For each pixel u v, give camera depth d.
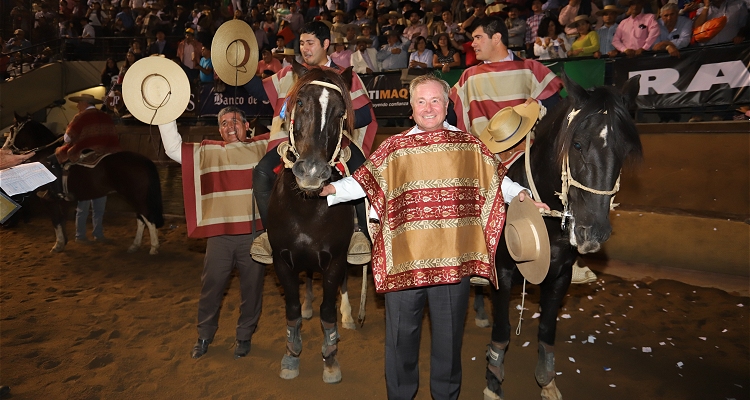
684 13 7.28
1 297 5.96
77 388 3.86
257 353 4.50
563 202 3.03
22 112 14.40
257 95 4.31
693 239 6.25
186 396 3.78
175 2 15.32
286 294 3.84
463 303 2.82
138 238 8.35
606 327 5.05
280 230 3.54
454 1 10.38
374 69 9.79
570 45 8.11
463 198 2.71
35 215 11.52
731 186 6.12
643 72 6.77
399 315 2.80
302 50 4.04
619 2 7.88
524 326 5.12
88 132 8.38
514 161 3.62
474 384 3.99
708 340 4.74
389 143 2.76
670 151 6.57
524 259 2.92
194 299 5.94
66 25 15.34
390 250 2.74
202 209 4.09
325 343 3.87
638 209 6.80
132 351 4.51
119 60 14.99
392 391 2.89
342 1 12.33
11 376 4.03
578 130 2.90
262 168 3.91
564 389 3.88
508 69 4.12
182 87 3.82
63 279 6.78
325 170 2.89
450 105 4.34
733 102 6.20
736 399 3.73
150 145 11.95
